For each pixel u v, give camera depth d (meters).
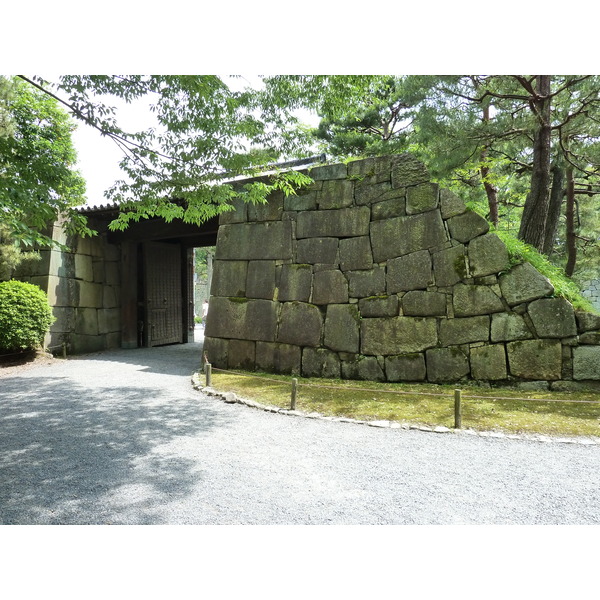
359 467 3.39
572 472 3.26
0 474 3.30
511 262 5.73
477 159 9.23
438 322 6.03
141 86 4.29
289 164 8.13
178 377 7.31
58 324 9.71
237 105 4.98
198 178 5.20
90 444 3.97
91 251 10.71
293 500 2.85
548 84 7.77
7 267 8.92
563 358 5.44
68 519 2.61
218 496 2.91
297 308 7.02
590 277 13.69
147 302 11.46
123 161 5.05
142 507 2.75
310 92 5.16
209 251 25.31
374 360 6.36
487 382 5.72
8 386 6.61
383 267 6.44
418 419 4.56
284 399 5.46
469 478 3.17
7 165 5.13
